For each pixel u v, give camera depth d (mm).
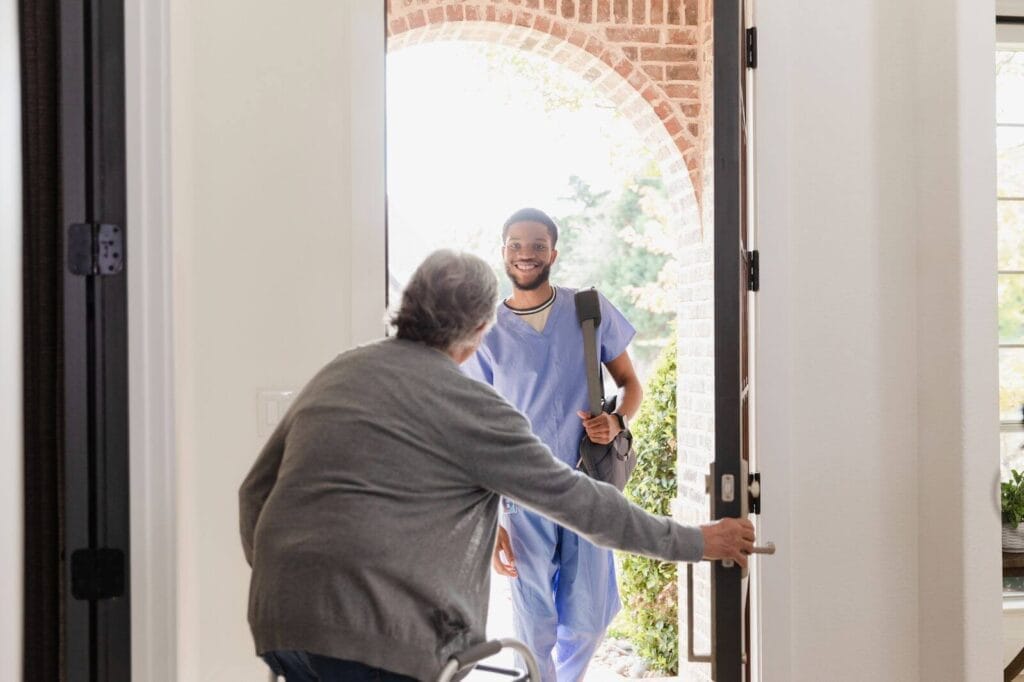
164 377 2229
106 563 2201
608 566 3383
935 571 2695
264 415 2693
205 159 2688
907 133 2770
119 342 2205
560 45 4508
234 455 2688
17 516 2117
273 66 2717
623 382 3451
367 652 1794
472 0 4367
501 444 1891
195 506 2641
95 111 2191
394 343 1988
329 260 2736
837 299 2744
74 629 2188
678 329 4648
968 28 2607
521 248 3279
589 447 3316
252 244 2705
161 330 2229
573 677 3422
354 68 2738
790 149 2729
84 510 2193
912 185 2770
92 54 2188
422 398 1895
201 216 2686
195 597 2605
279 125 2719
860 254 2750
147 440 2219
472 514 1938
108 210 2201
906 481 2764
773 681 2693
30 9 2178
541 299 3346
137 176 2205
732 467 2076
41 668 2203
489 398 1922
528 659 1964
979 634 2596
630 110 4695
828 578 2738
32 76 2184
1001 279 3879
